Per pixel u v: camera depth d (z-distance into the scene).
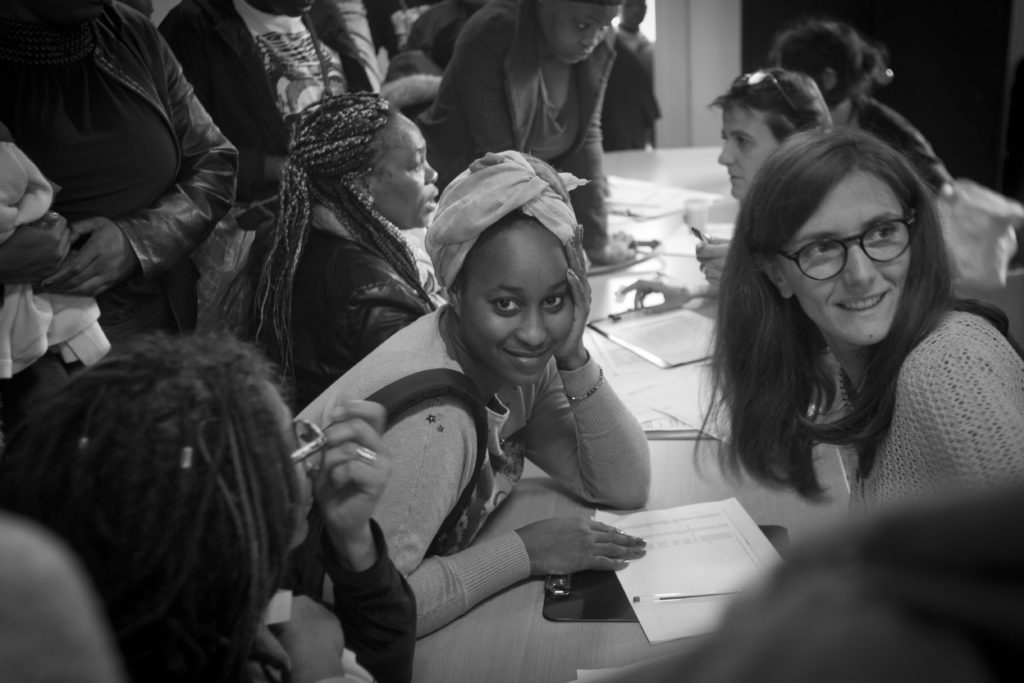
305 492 0.81
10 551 0.30
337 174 1.64
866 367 1.22
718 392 1.67
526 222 1.20
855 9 4.39
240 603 0.72
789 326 1.30
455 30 2.58
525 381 1.28
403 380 1.21
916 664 0.20
